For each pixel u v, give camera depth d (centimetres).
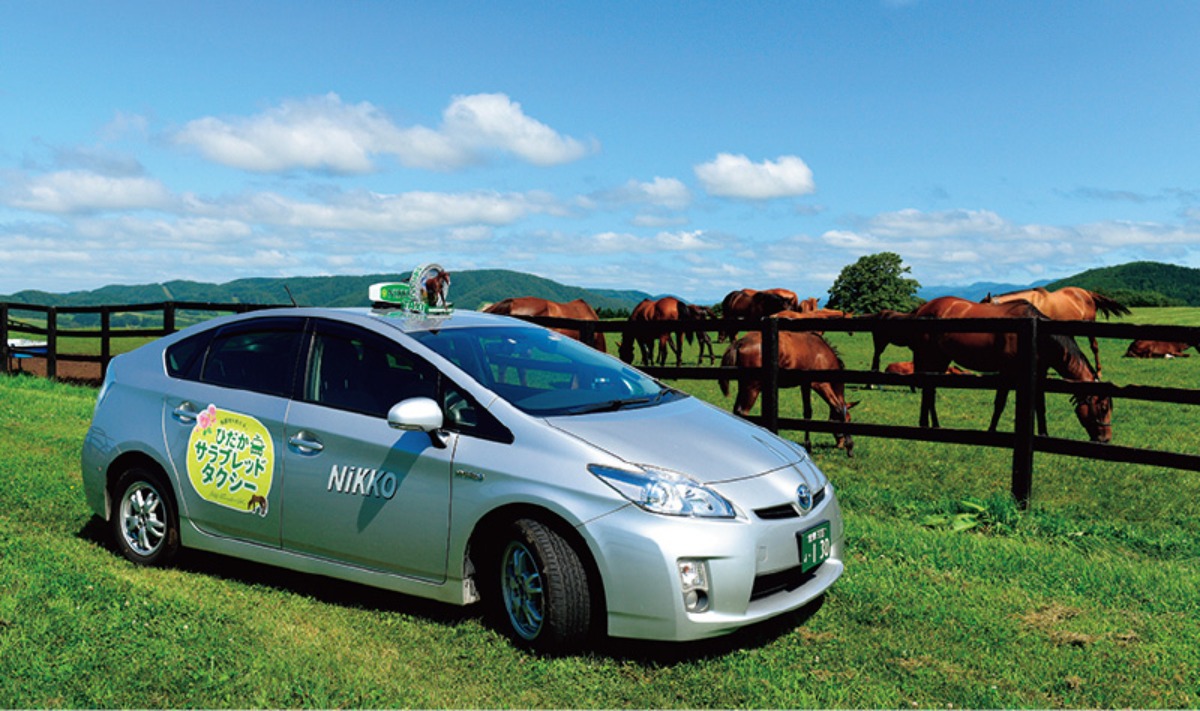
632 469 395
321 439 468
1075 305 1833
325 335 498
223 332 539
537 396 454
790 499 416
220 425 505
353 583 509
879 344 1962
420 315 512
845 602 479
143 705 352
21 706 346
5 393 1346
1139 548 604
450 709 356
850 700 368
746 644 423
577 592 394
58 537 590
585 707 361
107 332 1558
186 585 498
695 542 381
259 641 416
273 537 484
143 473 534
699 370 899
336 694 365
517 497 404
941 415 1535
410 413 416
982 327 712
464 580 425
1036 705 365
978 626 446
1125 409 1661
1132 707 364
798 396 1825
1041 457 1059
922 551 575
